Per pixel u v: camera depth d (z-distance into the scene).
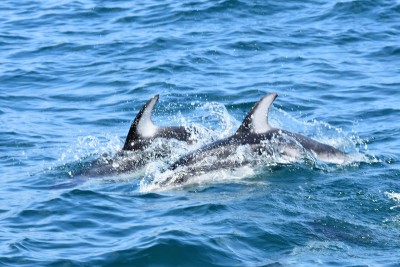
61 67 71.44
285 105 61.19
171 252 37.50
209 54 72.25
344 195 44.16
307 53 72.06
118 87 66.44
